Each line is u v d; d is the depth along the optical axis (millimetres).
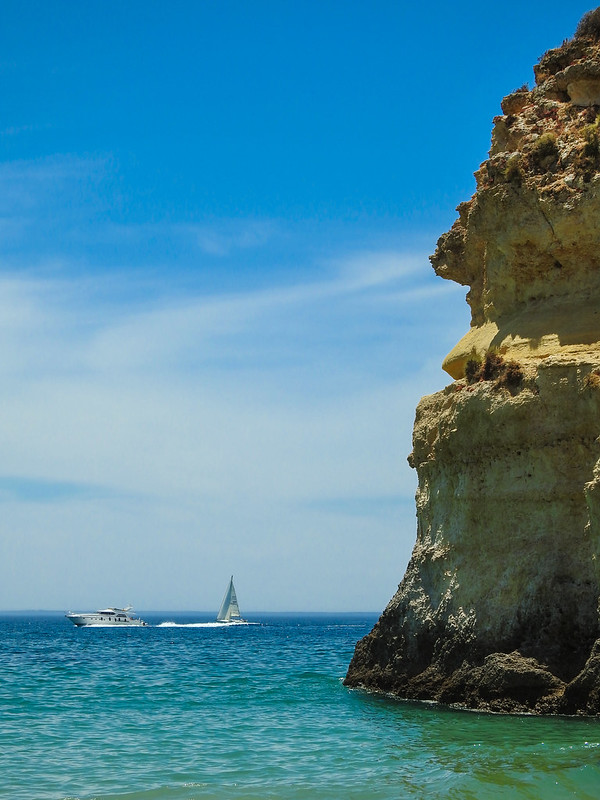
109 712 35750
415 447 39719
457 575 35188
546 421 33656
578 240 36500
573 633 31359
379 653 39469
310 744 27891
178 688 45312
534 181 37531
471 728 28562
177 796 21500
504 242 38438
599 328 35125
